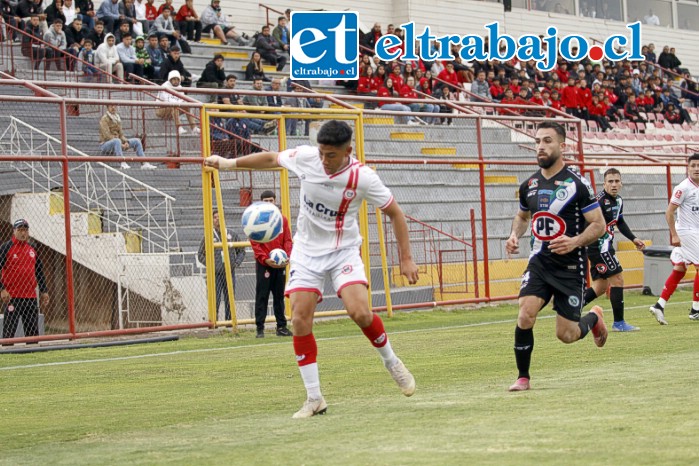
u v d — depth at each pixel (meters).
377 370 14.80
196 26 40.84
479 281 31.09
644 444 7.39
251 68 38.38
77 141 28.30
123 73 33.97
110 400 12.71
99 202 27.25
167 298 25.19
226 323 23.59
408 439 8.07
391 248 29.84
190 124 25.91
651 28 62.59
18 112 29.22
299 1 47.84
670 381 11.41
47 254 26.55
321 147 9.47
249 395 12.56
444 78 43.31
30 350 20.44
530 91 46.12
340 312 25.39
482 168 28.64
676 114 55.97
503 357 15.84
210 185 23.30
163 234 27.30
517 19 55.78
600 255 19.09
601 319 12.35
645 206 39.19
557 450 7.28
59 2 35.50
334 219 9.77
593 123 48.75
